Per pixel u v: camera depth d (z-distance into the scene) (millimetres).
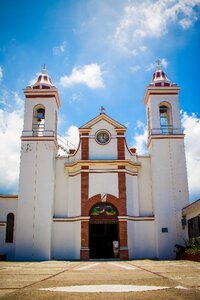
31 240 26828
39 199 27828
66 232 27891
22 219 27344
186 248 24938
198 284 7656
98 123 30391
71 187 29156
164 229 27375
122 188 28312
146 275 10336
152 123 30234
